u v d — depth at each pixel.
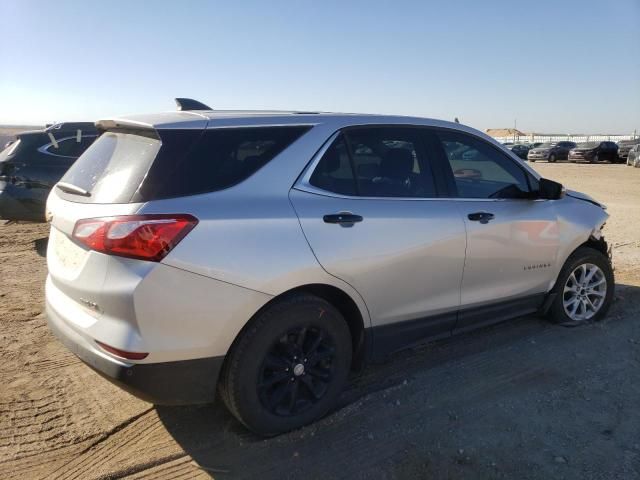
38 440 3.11
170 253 2.61
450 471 2.83
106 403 3.53
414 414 3.36
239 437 3.13
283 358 3.05
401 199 3.52
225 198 2.85
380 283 3.32
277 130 3.17
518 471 2.82
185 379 2.75
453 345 4.38
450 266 3.67
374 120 3.60
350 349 3.33
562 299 4.64
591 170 28.67
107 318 2.66
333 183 3.26
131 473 2.85
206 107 3.76
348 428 3.21
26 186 7.73
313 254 3.00
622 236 8.98
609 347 4.31
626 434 3.12
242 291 2.79
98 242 2.64
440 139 3.90
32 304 5.43
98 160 3.16
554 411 3.38
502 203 4.06
